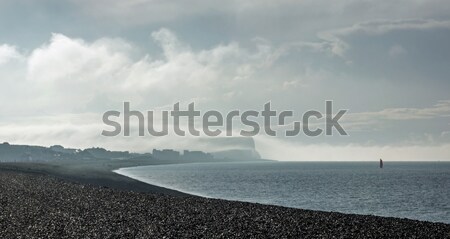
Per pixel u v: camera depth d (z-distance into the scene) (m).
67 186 55.25
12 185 52.53
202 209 38.59
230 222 32.06
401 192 86.12
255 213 37.03
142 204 40.47
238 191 83.56
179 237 26.56
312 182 119.69
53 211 34.53
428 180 134.12
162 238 26.09
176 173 185.88
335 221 33.69
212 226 30.31
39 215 32.50
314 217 35.59
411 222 34.22
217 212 37.06
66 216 32.50
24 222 29.72
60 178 76.00
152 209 37.47
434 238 28.39
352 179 139.38
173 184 103.94
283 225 31.34
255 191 84.00
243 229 29.55
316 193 81.44
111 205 39.09
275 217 35.03
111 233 27.09
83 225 29.38
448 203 66.62
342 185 106.56
